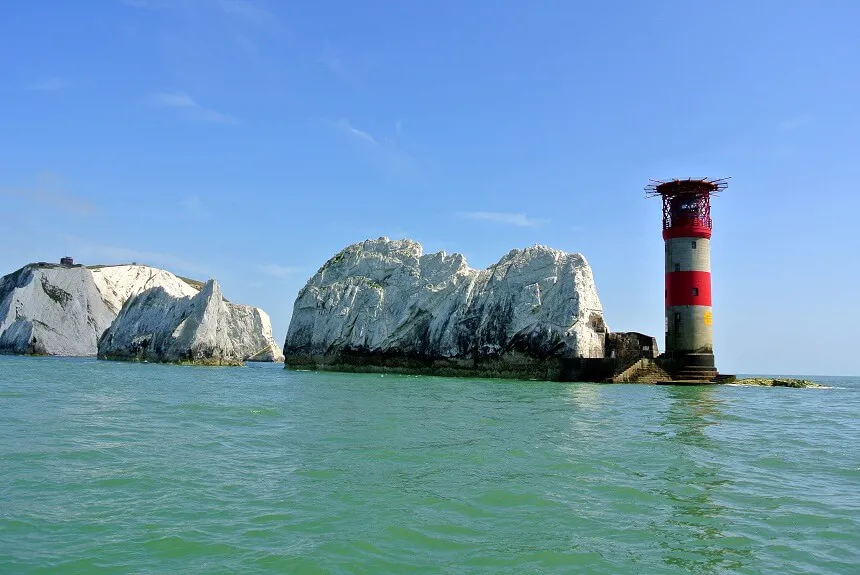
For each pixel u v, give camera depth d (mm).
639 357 69688
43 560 10734
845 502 15156
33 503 14086
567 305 77000
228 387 53312
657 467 18797
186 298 125500
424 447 21578
